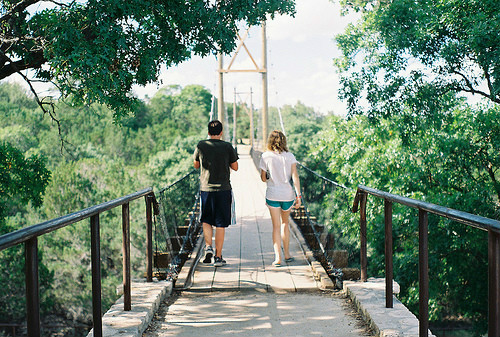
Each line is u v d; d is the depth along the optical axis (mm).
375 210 15695
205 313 4691
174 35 9031
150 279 5398
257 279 5816
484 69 11977
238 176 21344
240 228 9445
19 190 13500
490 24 11000
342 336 3996
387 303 4305
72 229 35906
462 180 15117
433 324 24016
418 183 15414
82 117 67500
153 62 8531
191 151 71688
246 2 8727
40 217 37156
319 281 5668
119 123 8914
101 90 7664
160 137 83188
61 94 7777
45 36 7816
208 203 6336
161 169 63188
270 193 6387
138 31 8500
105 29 7363
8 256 28609
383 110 14539
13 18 8750
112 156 72562
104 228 36188
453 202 14078
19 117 58531
